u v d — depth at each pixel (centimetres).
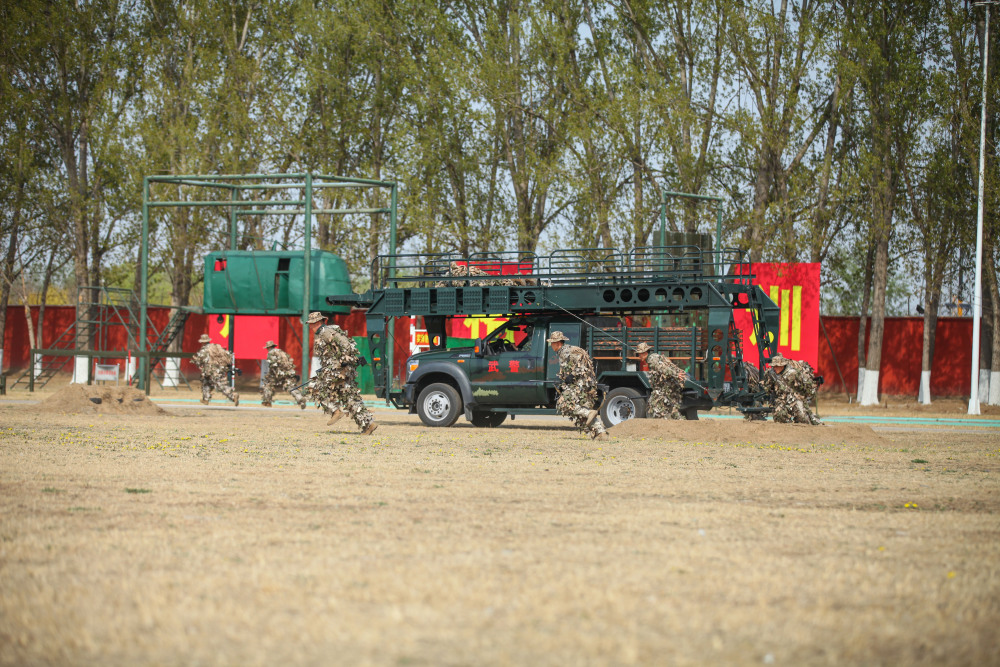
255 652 893
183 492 1922
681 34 7819
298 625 977
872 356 7694
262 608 1041
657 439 3472
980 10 7506
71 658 880
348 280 6450
